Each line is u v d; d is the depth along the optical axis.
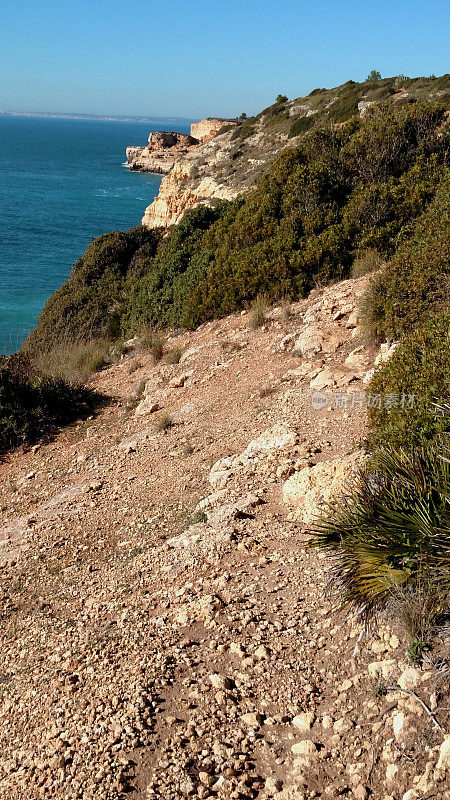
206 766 3.59
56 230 77.31
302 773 3.40
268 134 51.91
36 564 7.15
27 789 3.82
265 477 7.16
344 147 16.12
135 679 4.45
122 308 20.19
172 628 5.00
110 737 3.94
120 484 8.82
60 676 4.85
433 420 5.27
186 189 48.53
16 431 11.55
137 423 11.30
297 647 4.43
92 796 3.55
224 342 12.99
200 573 5.71
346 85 52.31
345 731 3.57
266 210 15.37
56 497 9.09
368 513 4.27
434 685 3.40
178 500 7.67
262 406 9.45
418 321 8.82
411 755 3.18
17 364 13.25
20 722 4.55
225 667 4.39
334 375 9.19
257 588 5.24
